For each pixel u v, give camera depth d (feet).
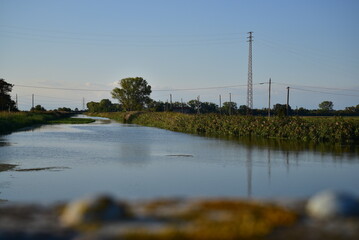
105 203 21.59
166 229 19.31
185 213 22.41
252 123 138.00
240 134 138.21
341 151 85.61
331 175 56.59
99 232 19.29
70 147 94.89
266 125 132.36
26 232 19.60
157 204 24.72
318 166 64.64
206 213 22.50
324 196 22.41
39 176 56.03
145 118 246.47
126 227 20.11
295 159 72.95
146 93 415.64
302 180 53.06
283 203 24.89
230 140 117.29
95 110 559.79
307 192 45.93
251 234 18.80
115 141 113.09
